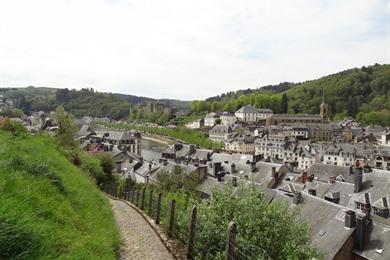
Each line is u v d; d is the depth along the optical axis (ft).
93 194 50.11
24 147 54.85
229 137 491.72
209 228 39.78
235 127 540.52
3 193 21.88
